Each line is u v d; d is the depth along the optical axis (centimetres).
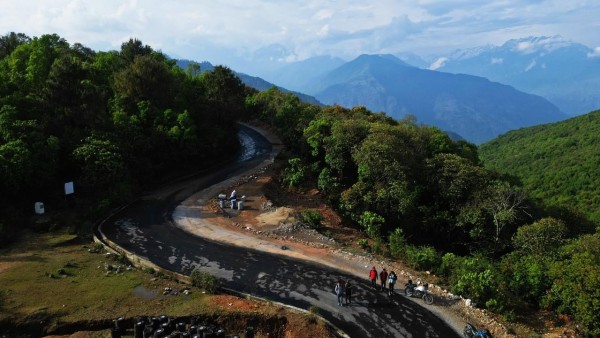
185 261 3150
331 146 5172
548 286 2747
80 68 4775
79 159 4084
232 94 7969
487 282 2688
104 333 2280
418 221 4509
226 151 6481
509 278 2933
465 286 2755
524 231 3466
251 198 4638
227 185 5081
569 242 3250
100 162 4069
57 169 4122
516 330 2417
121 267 2997
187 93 6209
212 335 2197
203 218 4062
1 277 2745
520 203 4262
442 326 2423
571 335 2375
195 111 6100
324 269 3100
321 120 5834
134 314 2388
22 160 3619
